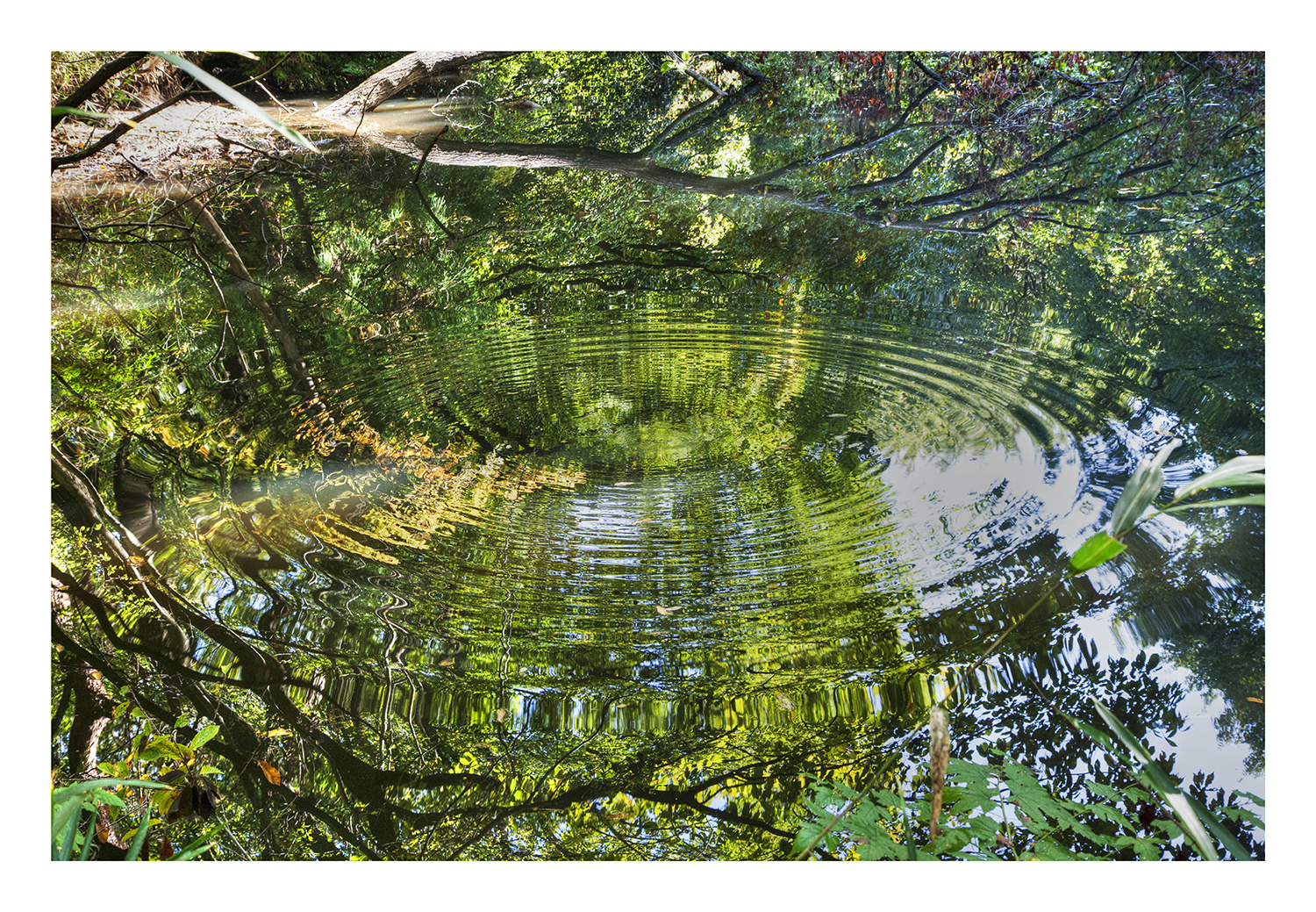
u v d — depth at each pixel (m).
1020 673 2.52
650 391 4.28
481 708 2.51
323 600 2.87
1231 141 4.75
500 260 5.44
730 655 2.64
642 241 5.56
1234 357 4.22
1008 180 5.13
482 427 3.98
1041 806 1.65
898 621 2.71
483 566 3.06
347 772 2.35
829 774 2.26
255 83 4.59
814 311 5.29
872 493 3.35
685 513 3.31
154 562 2.99
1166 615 2.69
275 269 5.02
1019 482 3.34
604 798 2.26
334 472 3.58
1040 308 5.04
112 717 2.48
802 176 5.39
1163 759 2.29
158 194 4.54
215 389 4.18
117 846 2.28
